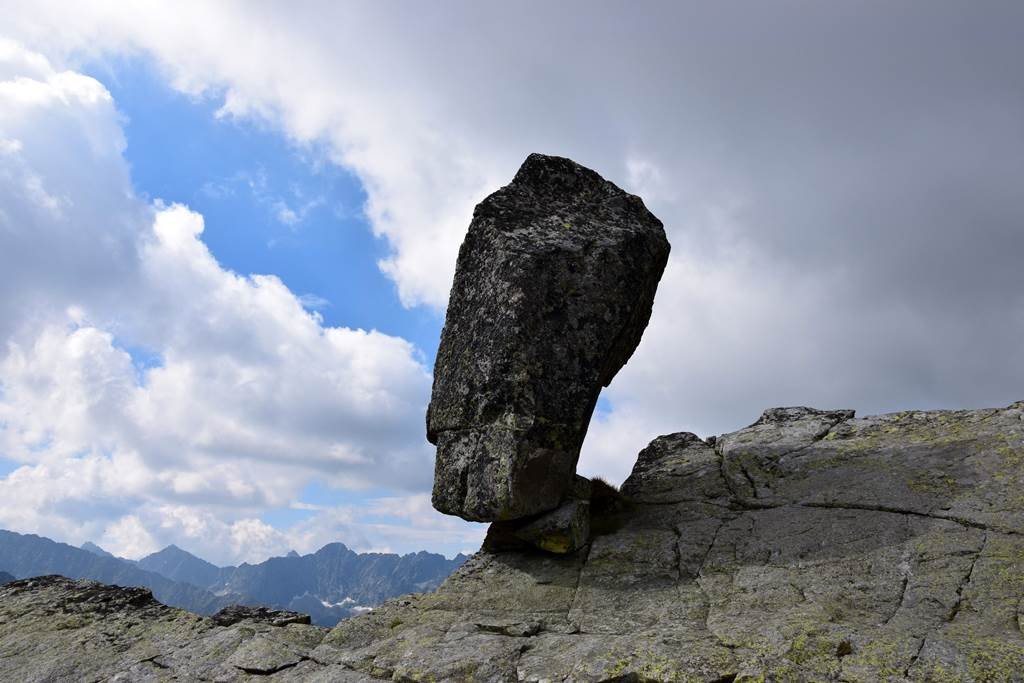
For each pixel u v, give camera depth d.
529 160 14.45
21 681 9.67
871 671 6.72
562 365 12.30
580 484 13.20
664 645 7.82
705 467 14.77
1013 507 9.84
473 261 13.62
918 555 9.30
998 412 13.83
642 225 13.77
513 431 11.80
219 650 10.02
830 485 12.21
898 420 14.95
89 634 11.02
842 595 8.88
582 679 7.37
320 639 10.37
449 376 13.40
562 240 13.05
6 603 12.35
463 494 12.41
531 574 11.51
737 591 9.62
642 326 14.52
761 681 6.81
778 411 17.61
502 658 8.29
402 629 10.17
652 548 11.48
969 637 7.30
